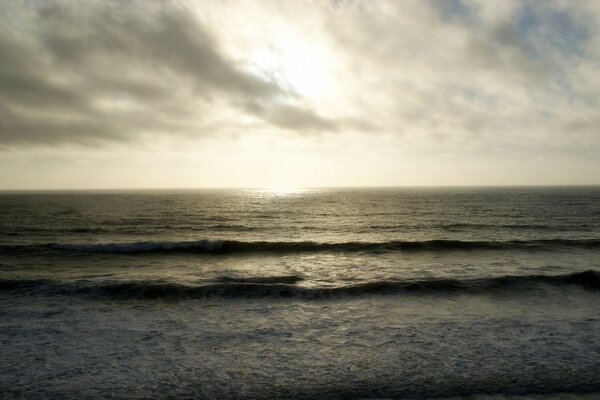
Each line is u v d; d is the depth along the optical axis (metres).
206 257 19.47
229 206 80.81
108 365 6.82
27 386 6.04
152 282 12.55
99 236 31.98
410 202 91.94
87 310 10.05
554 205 76.38
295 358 7.17
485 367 6.74
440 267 16.66
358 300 10.97
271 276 14.52
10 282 12.26
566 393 5.88
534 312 9.95
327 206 78.94
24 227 38.88
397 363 6.93
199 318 9.48
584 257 18.97
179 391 5.94
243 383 6.20
